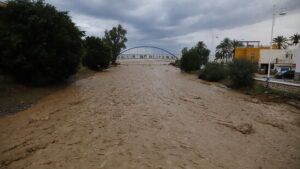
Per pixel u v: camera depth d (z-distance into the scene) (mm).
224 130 7070
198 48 46906
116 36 71062
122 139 5855
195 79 25500
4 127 6449
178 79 25250
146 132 6520
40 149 5020
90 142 5551
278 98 13641
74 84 17500
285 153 5438
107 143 5531
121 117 8102
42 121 7230
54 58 12656
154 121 7738
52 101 10570
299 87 13430
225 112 9789
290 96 13477
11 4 10922
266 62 40344
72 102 10516
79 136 5961
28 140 5527
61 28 12750
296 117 9383
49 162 4402
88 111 8844
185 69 37375
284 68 37062
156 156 4863
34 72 12195
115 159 4629
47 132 6191
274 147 5812
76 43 14414
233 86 18422
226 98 13562
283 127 7836
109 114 8469
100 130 6539
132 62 88125
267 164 4754
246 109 10656
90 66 34188
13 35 10359
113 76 27375
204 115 8992
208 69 24500
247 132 6973
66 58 13672
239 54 47844
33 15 10922
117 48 66125
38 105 9523
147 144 5562
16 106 8828
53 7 12750
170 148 5359
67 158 4605
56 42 12766
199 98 13078
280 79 25062
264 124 8164
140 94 13680
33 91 11859
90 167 4238
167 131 6691
